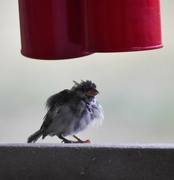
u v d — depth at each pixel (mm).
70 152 4133
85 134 4598
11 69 4855
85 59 4844
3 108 4730
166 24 4832
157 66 4809
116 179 4129
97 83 4777
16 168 4141
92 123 4324
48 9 4078
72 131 4309
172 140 4586
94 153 4129
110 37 4043
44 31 4082
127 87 4758
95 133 4602
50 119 4305
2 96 4773
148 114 4676
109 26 4043
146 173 4125
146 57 4832
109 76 4793
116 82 4777
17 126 4672
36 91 4785
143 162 4121
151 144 4133
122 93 4742
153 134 4609
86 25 4055
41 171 4141
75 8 4082
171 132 4617
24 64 4859
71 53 4086
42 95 4770
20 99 4762
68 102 4301
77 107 4297
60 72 4836
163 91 4738
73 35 4086
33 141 4320
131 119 4656
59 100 4305
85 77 4797
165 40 4836
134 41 4043
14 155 4141
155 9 4051
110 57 4840
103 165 4129
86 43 4059
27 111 4723
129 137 4602
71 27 4086
